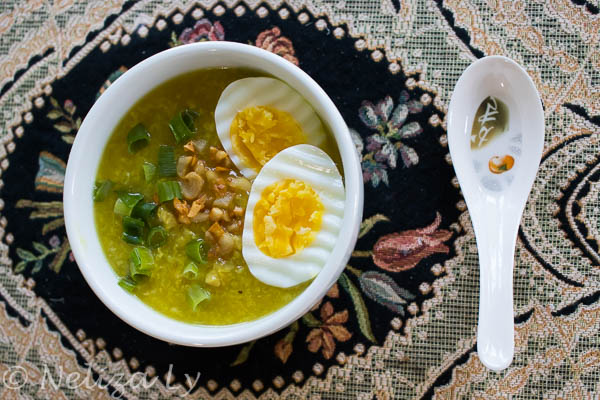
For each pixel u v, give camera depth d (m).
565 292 0.36
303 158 0.34
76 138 0.34
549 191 0.36
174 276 0.34
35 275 0.38
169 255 0.35
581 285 0.36
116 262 0.35
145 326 0.33
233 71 0.34
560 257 0.36
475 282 0.36
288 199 0.34
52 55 0.38
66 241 0.38
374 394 0.36
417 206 0.36
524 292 0.36
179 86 0.34
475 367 0.36
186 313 0.34
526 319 0.36
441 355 0.36
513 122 0.36
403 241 0.36
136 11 0.38
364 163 0.37
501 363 0.34
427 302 0.36
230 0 0.38
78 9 0.38
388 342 0.36
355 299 0.36
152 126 0.35
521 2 0.37
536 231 0.36
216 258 0.34
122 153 0.35
